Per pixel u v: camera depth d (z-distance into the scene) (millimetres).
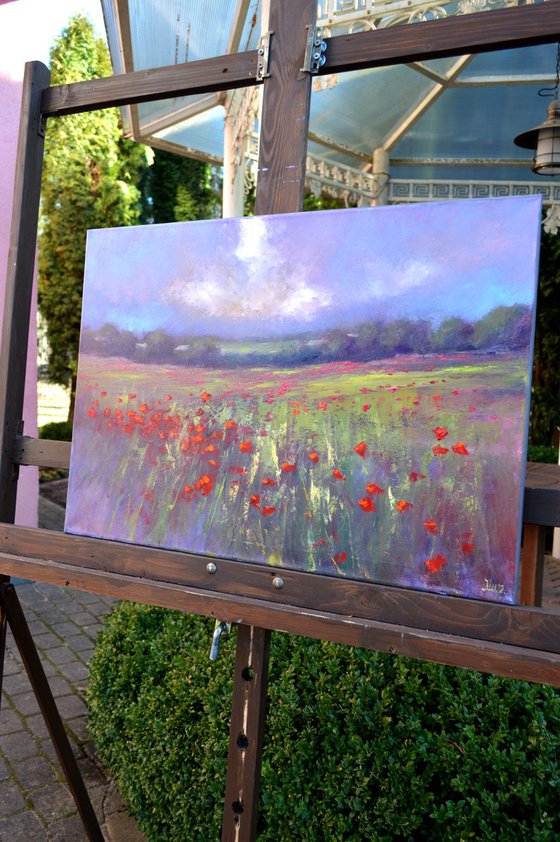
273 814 1577
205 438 1354
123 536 1441
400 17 3029
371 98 4352
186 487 1371
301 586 1224
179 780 1808
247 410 1309
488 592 1087
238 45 3736
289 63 1329
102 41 8820
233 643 1929
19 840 2047
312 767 1564
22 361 1692
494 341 1097
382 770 1497
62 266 8656
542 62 3779
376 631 1128
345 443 1209
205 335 1362
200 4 3232
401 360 1166
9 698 2906
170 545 1381
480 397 1104
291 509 1254
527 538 2348
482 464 1099
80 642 3529
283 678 1701
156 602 1345
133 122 4664
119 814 2178
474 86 4016
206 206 11047
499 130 4809
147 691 2031
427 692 1564
